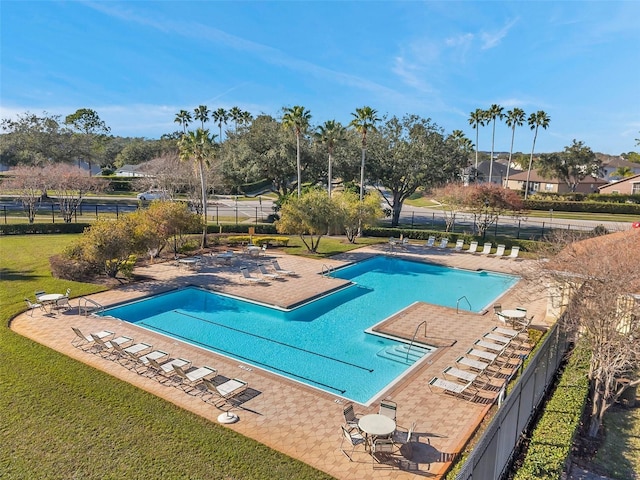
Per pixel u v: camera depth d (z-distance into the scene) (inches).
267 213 2004.2
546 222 1891.0
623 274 434.3
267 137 1768.0
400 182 1740.9
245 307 812.0
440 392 481.1
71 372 498.0
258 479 331.9
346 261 1162.6
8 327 637.3
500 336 612.4
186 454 359.6
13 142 2463.1
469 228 1759.4
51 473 333.7
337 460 361.1
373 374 551.5
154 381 492.7
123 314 755.4
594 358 447.2
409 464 356.5
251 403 452.4
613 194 2416.3
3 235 1380.4
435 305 800.3
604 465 379.6
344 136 1747.0
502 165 3612.2
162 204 1084.5
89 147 2711.6
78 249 892.6
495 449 313.3
